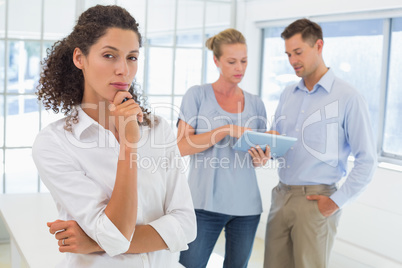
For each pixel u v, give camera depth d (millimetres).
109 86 1217
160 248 1302
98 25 1193
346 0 3604
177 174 1414
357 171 2379
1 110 3795
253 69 4711
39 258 1883
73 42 1246
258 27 4645
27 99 3854
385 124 3668
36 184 3955
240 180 2611
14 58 3770
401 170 3307
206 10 4383
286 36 2529
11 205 2629
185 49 4301
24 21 3748
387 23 3555
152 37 4125
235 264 2721
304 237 2449
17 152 3875
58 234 1229
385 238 3352
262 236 4480
